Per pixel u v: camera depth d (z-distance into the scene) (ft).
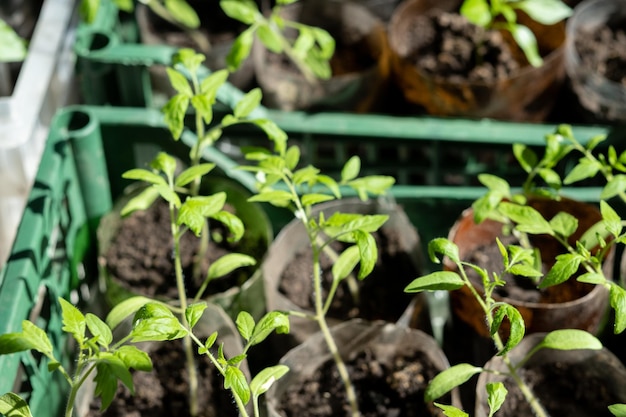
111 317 6.42
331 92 9.25
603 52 9.75
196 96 6.58
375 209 7.81
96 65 8.23
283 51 10.00
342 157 8.66
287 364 6.80
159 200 8.29
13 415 5.45
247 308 7.48
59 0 9.58
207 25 10.36
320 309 6.70
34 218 7.18
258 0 10.29
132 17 10.43
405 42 9.82
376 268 7.72
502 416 6.66
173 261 7.84
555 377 6.88
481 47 9.58
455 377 6.01
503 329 6.90
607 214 6.09
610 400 6.75
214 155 8.33
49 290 7.29
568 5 10.59
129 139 8.21
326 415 6.85
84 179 8.10
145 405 7.00
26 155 8.87
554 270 5.83
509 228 7.47
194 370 7.03
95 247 8.51
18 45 9.11
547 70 8.92
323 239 7.92
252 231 7.95
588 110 9.37
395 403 6.88
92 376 6.93
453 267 7.23
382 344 7.07
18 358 6.38
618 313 5.65
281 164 6.53
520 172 8.53
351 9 9.93
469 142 8.21
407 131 8.22
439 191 8.16
